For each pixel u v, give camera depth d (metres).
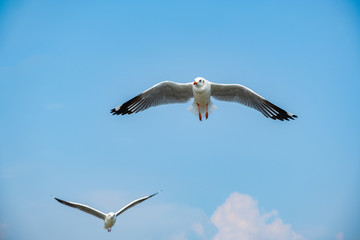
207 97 10.19
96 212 9.19
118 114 11.12
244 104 10.62
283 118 10.74
